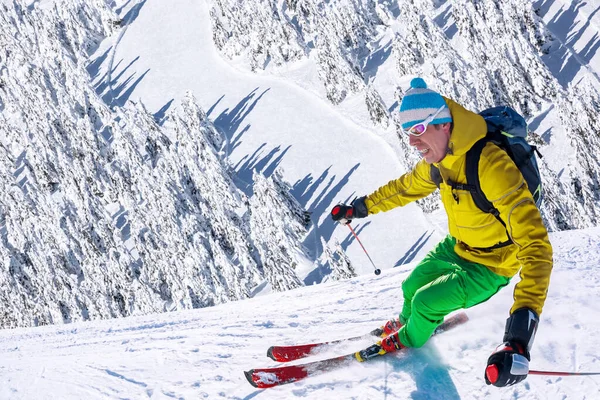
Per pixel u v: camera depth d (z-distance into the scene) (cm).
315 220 5334
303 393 323
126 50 8912
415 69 6106
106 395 420
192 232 5394
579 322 317
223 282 5069
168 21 9044
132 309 5647
